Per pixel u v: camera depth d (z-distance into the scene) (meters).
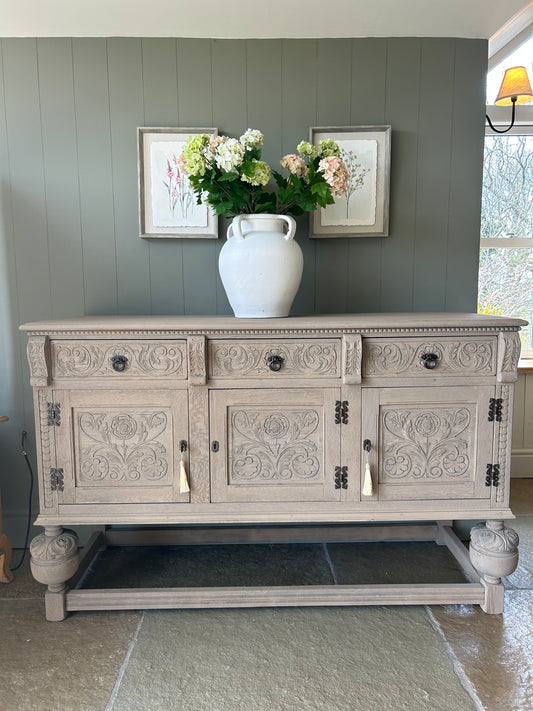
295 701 1.25
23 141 1.95
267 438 1.55
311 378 1.53
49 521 1.54
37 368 1.50
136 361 1.51
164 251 2.01
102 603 1.58
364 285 2.05
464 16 1.83
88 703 1.25
